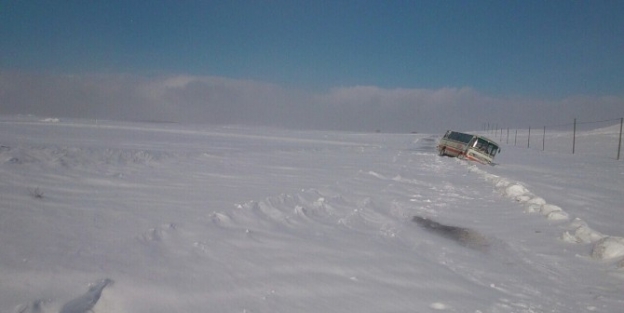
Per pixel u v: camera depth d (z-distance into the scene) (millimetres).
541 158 43969
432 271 7363
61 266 5309
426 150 44406
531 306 6129
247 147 32750
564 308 6152
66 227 6914
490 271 7773
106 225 7254
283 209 10109
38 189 9234
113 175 12078
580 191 19453
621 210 14992
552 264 8383
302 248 7617
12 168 10953
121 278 5176
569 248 9453
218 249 6812
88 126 50719
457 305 5883
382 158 29859
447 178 20734
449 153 33656
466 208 13648
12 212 7340
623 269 7957
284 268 6484
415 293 6207
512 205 14320
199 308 4793
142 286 5055
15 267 5125
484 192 16938
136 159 16141
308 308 5215
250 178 14750
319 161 24094
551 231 10906
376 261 7496
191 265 6000
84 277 5078
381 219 11219
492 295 6473
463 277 7289
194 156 19875
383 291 6125
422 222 11508
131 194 10016
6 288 4633
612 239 8852
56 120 59406
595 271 7980
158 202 9406
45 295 4598
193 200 9914
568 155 50625
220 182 13148
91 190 9977
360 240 8812
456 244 9578
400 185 17250
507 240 10047
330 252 7633
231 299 5141
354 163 24391
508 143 86062
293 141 51688
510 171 27875
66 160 13242
